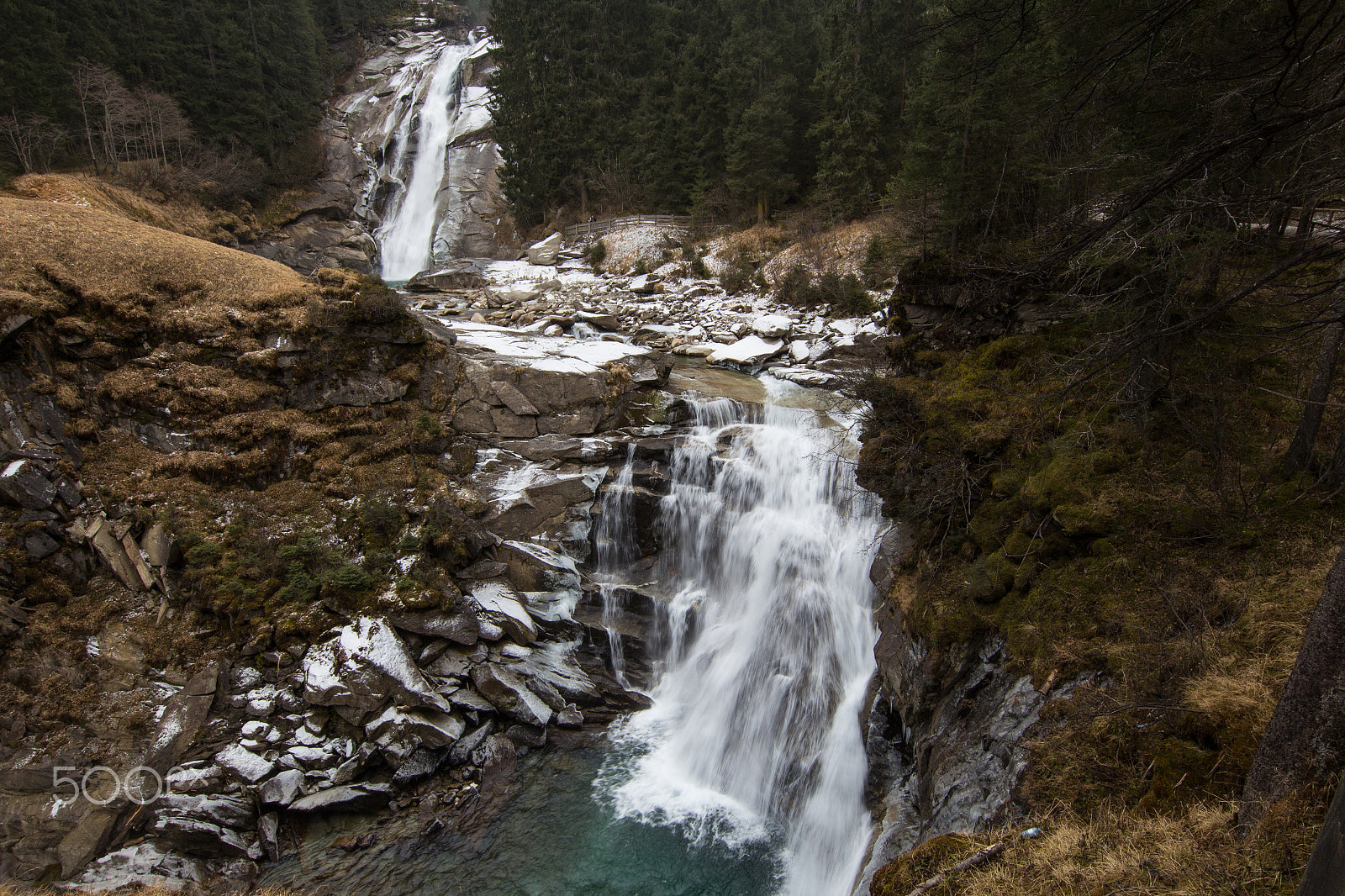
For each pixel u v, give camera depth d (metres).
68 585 13.12
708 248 41.19
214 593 13.06
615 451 17.84
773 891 10.27
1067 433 10.48
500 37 54.75
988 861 6.45
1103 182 10.79
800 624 14.25
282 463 15.83
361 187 54.72
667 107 49.50
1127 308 8.86
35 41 36.22
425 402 17.95
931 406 12.50
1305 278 9.62
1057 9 9.41
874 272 28.95
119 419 15.24
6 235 15.89
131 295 16.23
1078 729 7.27
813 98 42.47
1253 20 8.07
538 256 45.84
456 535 14.73
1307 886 4.30
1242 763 6.03
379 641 12.62
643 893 10.10
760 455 17.22
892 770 10.89
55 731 11.51
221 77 45.62
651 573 16.59
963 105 13.94
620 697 14.20
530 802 11.68
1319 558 7.67
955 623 9.82
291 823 10.95
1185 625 7.45
